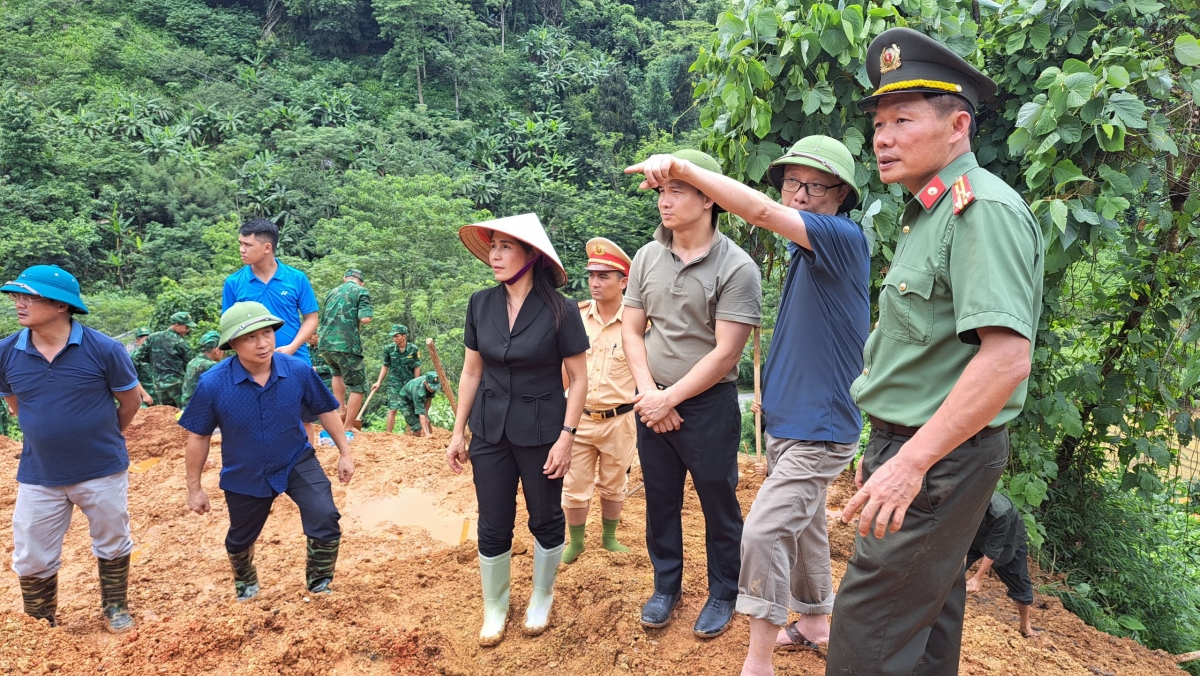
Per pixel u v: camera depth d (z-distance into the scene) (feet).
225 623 9.97
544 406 10.05
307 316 17.98
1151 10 14.07
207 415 11.07
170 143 171.32
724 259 9.61
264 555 14.52
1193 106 15.23
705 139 16.78
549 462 9.98
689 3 280.31
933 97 6.32
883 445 6.91
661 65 219.41
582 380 10.25
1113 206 13.60
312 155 171.73
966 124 6.39
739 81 14.94
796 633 10.14
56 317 10.85
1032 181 13.92
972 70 6.26
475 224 10.27
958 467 6.16
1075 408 15.57
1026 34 15.01
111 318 98.32
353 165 172.96
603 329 12.67
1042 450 16.03
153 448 21.13
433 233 96.37
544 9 275.18
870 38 13.99
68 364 11.02
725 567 10.30
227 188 162.09
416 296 90.89
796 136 15.44
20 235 130.41
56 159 152.76
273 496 11.56
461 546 13.96
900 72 6.42
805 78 15.12
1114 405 17.44
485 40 254.06
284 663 9.44
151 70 212.02
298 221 158.51
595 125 213.87
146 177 154.81
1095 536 18.35
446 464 19.90
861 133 14.70
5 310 84.38
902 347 6.58
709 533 10.36
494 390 10.12
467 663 10.12
